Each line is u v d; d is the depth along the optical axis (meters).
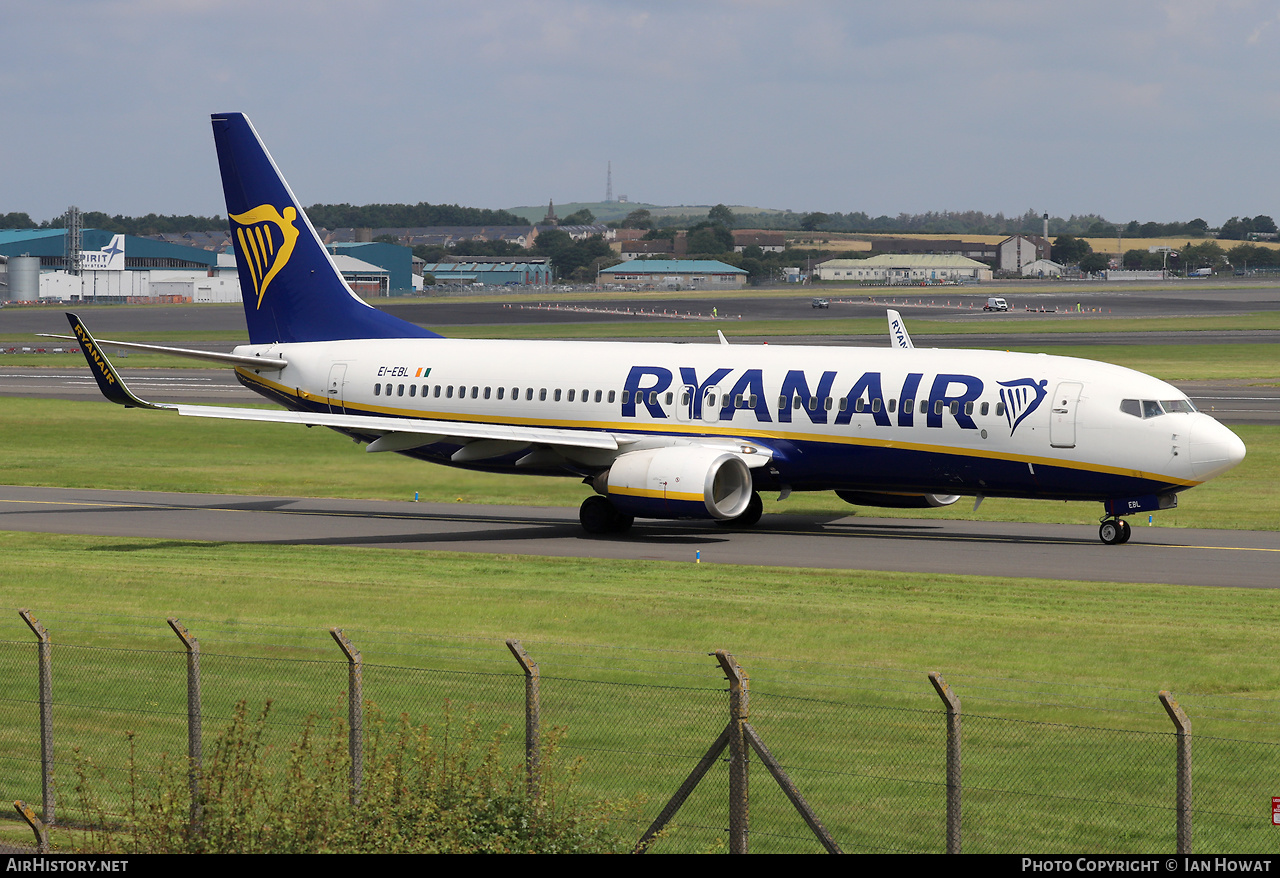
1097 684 88.81
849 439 161.12
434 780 58.53
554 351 181.38
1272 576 132.62
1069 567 138.75
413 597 120.00
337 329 196.38
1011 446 153.88
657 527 172.25
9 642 100.19
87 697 85.38
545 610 113.88
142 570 135.50
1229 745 75.19
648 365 173.88
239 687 87.12
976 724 79.12
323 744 73.12
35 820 59.84
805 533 166.25
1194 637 102.94
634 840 61.69
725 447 164.00
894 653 97.50
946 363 160.25
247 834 57.22
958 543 156.62
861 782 69.94
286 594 121.81
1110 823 64.00
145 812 62.12
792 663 94.31
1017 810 65.81
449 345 188.38
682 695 85.25
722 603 116.94
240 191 198.62
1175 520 174.12
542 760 61.28
